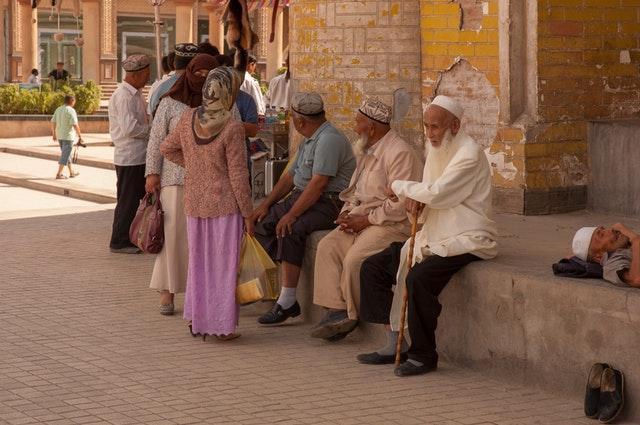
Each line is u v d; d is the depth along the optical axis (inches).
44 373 303.0
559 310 283.3
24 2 1743.4
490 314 302.7
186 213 339.9
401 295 313.0
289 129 515.2
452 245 303.3
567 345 282.0
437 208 305.0
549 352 287.1
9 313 373.4
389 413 270.1
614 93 439.2
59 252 492.4
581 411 273.3
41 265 460.8
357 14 473.7
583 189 433.1
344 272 330.0
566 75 427.2
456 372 308.3
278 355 325.7
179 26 1643.7
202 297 339.3
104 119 1290.6
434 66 453.1
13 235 541.3
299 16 490.6
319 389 290.5
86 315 372.5
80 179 852.6
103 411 269.7
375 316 318.7
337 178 363.6
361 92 475.8
